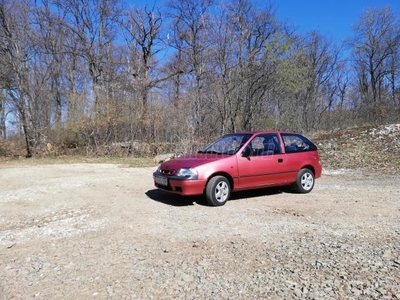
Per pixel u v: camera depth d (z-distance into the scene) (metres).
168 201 6.78
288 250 3.82
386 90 33.44
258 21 23.55
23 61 21.80
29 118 21.09
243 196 7.17
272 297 2.79
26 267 3.57
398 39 33.41
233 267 3.41
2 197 7.66
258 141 6.96
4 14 21.56
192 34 25.27
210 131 19.45
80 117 19.64
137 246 4.13
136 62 27.39
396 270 3.20
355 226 4.73
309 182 7.54
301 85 22.19
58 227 5.14
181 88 23.31
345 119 27.20
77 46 27.48
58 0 26.27
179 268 3.42
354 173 10.94
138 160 16.55
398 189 7.79
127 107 19.78
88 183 9.29
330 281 3.03
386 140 15.89
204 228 4.80
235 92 21.03
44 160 17.69
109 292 2.96
